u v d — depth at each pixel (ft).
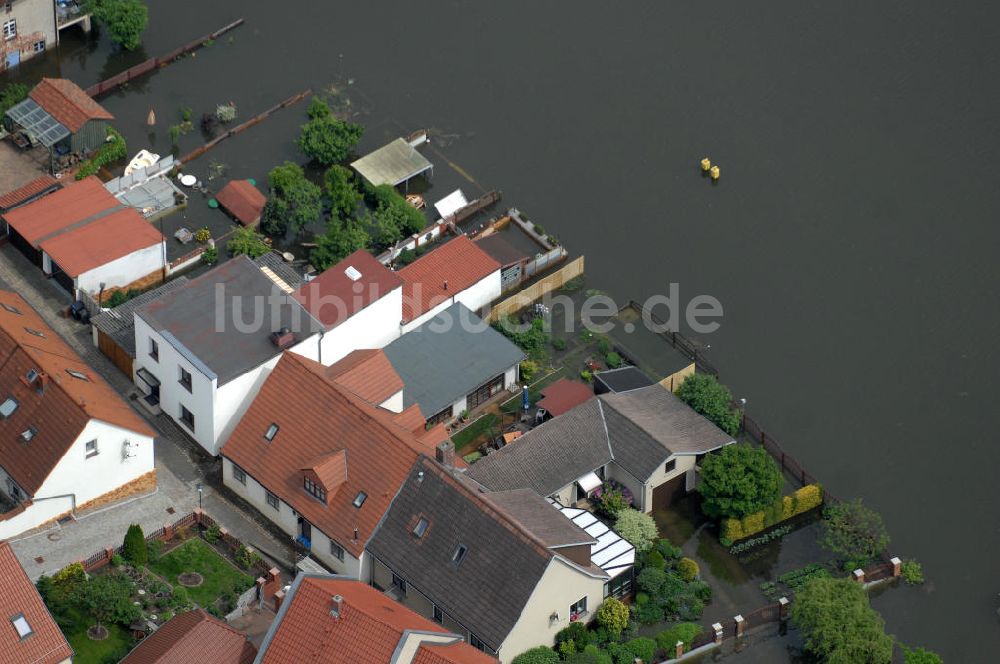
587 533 646.74
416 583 622.95
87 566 631.97
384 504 639.76
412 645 564.71
